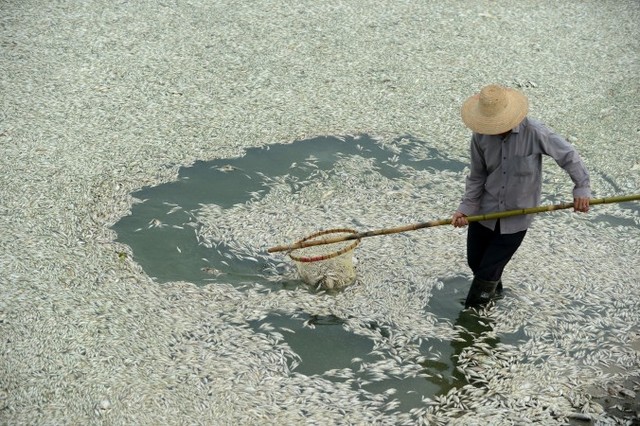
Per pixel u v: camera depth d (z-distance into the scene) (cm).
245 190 662
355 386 464
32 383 447
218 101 802
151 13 988
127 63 865
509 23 1003
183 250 583
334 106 802
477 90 841
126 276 549
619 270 575
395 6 1041
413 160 716
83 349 477
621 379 475
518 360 490
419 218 632
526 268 575
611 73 884
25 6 991
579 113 800
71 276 545
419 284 556
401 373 476
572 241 607
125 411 432
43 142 715
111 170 680
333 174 689
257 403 446
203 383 458
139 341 488
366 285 553
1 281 532
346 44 930
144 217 620
